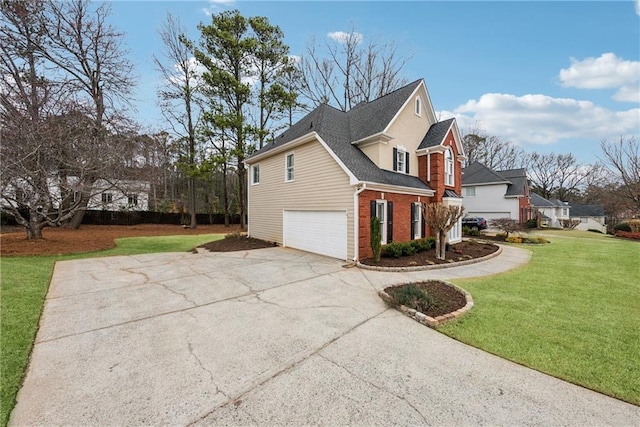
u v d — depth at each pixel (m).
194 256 10.38
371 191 9.55
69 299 5.48
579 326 4.21
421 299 4.93
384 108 12.88
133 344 3.69
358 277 7.23
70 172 11.60
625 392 2.71
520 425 2.31
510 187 28.03
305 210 11.35
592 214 37.47
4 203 11.24
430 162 13.13
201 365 3.20
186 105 21.91
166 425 2.31
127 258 9.94
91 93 16.78
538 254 11.23
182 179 31.94
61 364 3.20
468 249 11.84
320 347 3.62
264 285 6.49
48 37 15.33
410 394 2.69
